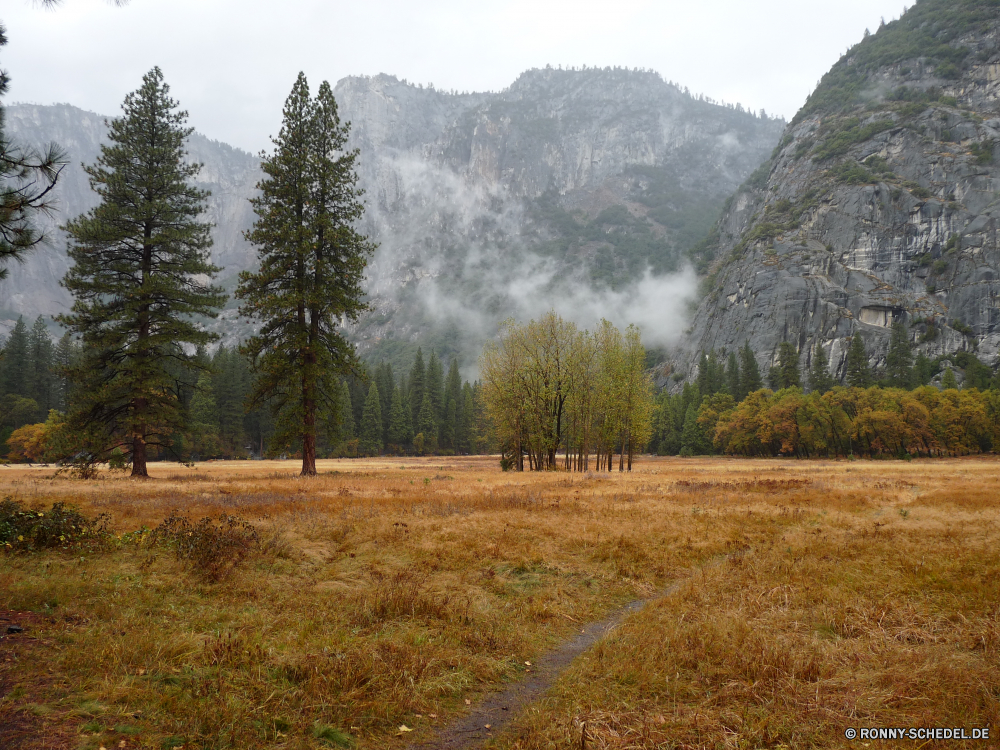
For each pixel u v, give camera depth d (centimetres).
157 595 834
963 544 1286
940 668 602
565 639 802
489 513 1730
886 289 15950
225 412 9256
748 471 5234
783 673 614
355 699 554
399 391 12588
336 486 2594
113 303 3019
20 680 522
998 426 9288
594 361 4950
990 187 16025
